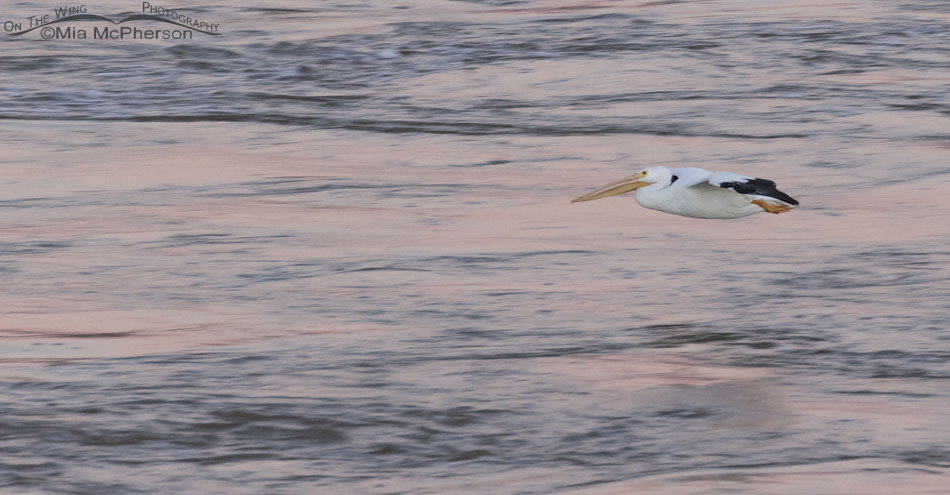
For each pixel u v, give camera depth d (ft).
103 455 73.92
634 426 77.92
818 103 171.42
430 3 239.50
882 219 126.62
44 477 71.05
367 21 224.12
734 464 72.02
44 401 81.82
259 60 199.62
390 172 143.02
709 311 101.24
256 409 80.59
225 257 114.42
